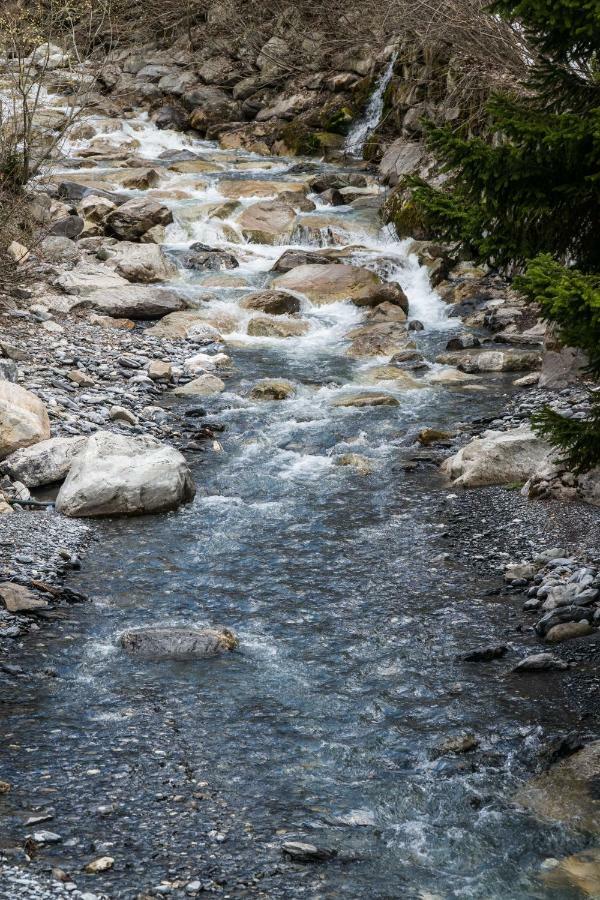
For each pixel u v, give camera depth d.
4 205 15.52
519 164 5.70
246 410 11.16
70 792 4.73
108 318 13.87
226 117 26.31
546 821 4.59
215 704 5.62
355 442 10.21
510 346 13.41
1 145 15.58
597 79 6.06
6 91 21.75
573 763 4.99
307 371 12.57
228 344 13.62
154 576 7.29
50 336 12.95
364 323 14.42
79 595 6.86
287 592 7.09
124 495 8.38
